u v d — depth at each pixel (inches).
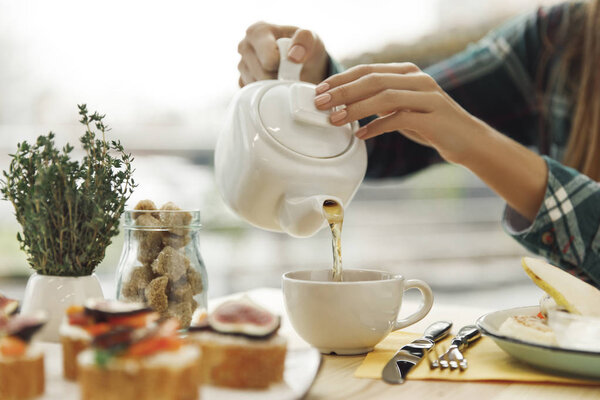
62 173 31.1
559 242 42.2
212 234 160.2
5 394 22.7
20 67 147.3
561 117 60.6
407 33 154.2
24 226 32.0
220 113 153.3
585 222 41.4
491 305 133.7
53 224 31.6
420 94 37.3
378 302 30.1
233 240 160.7
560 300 30.0
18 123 147.6
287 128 31.9
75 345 24.6
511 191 42.7
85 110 32.5
